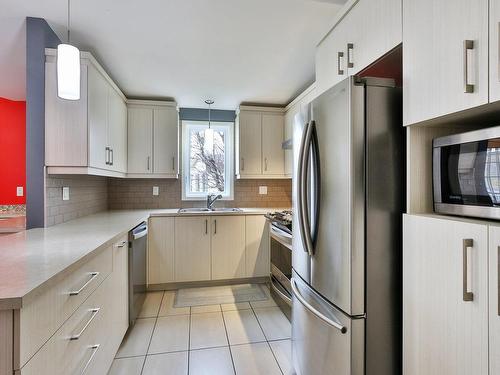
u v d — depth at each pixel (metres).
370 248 1.21
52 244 1.49
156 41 2.16
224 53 2.36
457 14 0.91
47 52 1.93
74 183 2.53
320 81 1.97
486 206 0.88
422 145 1.15
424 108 1.05
